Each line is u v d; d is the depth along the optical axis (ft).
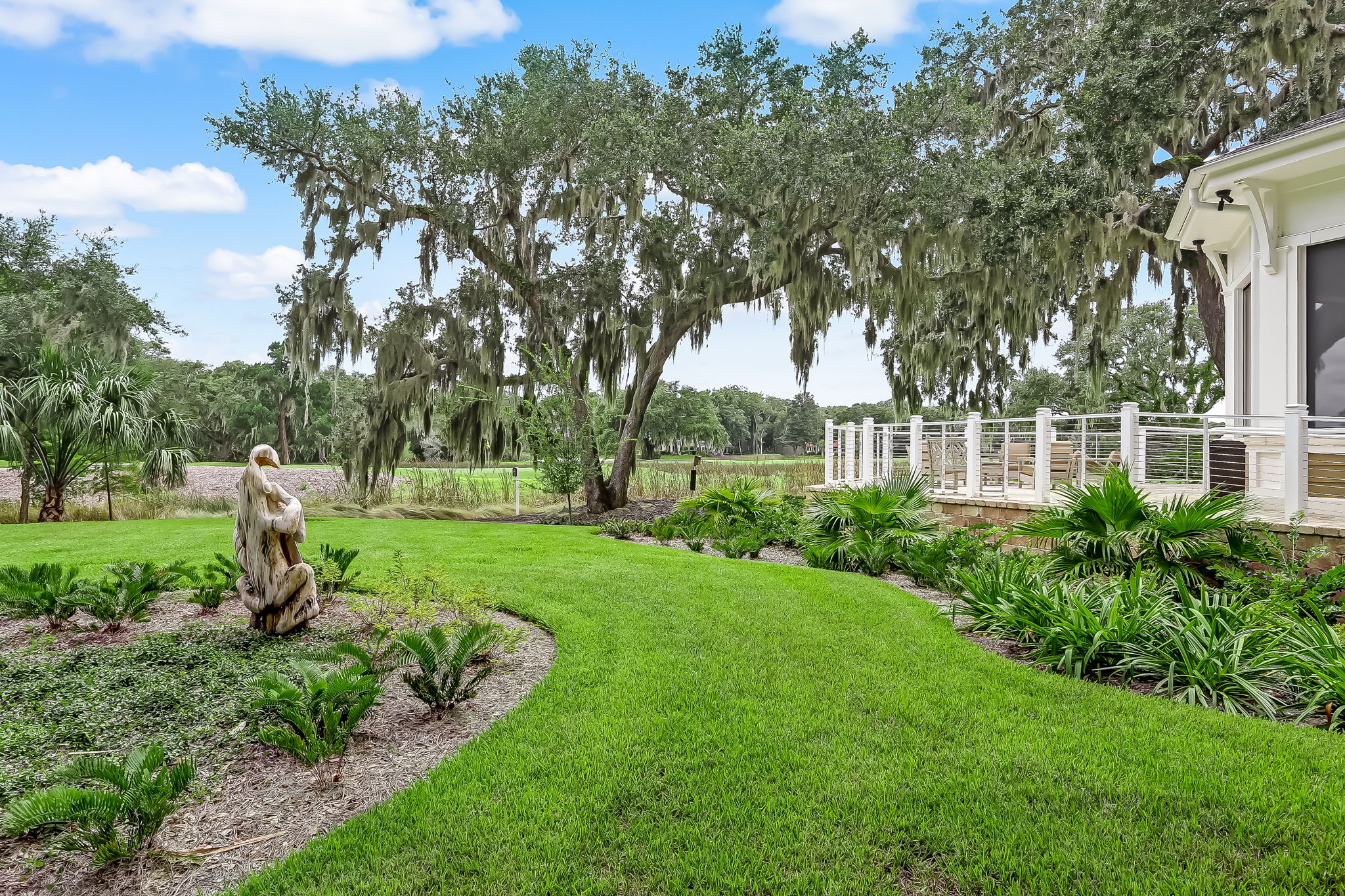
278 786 9.20
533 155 53.21
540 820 8.01
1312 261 26.71
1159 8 43.16
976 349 65.57
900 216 46.52
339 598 19.88
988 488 35.99
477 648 13.06
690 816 8.17
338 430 55.01
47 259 69.00
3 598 16.61
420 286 55.72
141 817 7.50
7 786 8.82
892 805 8.36
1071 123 49.42
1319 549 19.11
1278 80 47.34
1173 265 49.01
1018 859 7.29
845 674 13.25
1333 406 26.02
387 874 7.05
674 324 56.59
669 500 61.36
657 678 13.03
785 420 278.26
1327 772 9.14
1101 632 13.53
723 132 51.11
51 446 42.16
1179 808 8.22
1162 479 36.81
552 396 54.03
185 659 14.21
